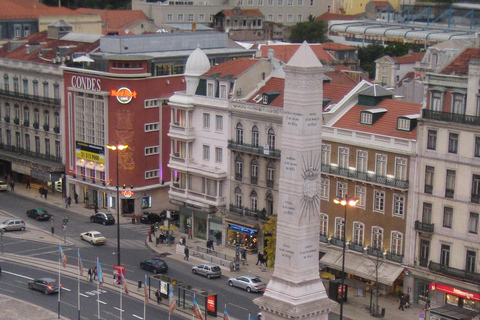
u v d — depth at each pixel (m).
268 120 126.44
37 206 157.38
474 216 105.38
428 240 109.75
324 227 120.06
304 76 84.12
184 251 130.12
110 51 158.50
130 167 152.00
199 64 137.88
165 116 154.88
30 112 170.50
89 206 157.50
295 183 85.88
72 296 113.25
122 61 149.00
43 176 165.12
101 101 152.75
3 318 104.38
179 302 109.06
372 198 114.56
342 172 116.69
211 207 136.00
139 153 152.62
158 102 153.50
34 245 134.50
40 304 109.94
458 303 106.94
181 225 142.25
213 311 105.38
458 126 105.31
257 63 134.12
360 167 115.56
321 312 88.00
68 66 159.25
